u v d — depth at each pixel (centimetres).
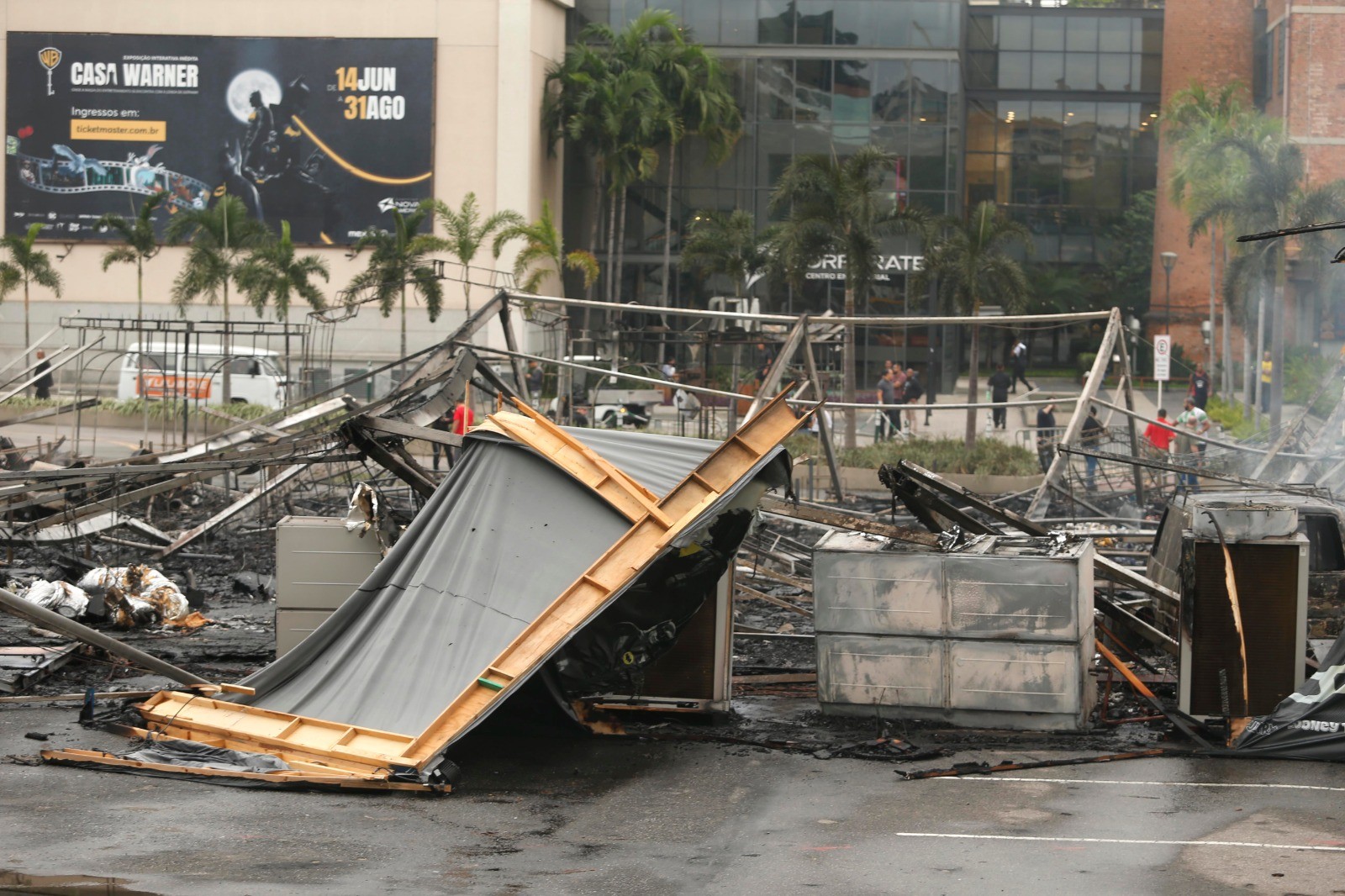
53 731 1260
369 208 5916
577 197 6234
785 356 2595
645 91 5738
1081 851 952
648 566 1205
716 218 5306
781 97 5919
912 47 5841
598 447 1430
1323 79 5925
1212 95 6291
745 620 1909
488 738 1294
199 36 5884
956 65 5825
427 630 1230
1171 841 980
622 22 6203
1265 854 945
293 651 1271
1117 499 3048
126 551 2325
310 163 5900
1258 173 4022
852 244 4262
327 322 4175
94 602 1778
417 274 4666
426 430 1586
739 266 5212
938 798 1101
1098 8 6900
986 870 909
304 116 5891
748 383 4247
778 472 1320
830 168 4266
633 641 1269
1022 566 1312
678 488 1269
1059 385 6431
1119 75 6912
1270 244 3997
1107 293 6969
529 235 4781
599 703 1351
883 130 5869
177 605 1833
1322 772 1182
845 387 4122
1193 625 1290
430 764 1102
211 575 2223
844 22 5875
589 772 1177
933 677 1338
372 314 5828
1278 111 6275
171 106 5906
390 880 873
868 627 1356
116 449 3750
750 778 1160
